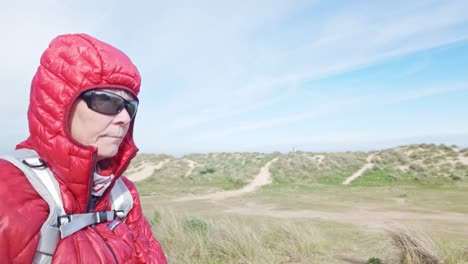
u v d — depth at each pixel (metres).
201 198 22.52
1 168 0.89
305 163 36.38
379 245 5.85
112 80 0.99
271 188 28.44
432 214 13.44
